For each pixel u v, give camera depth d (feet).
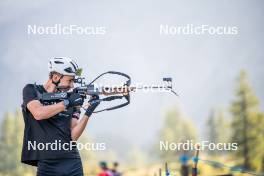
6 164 257.34
